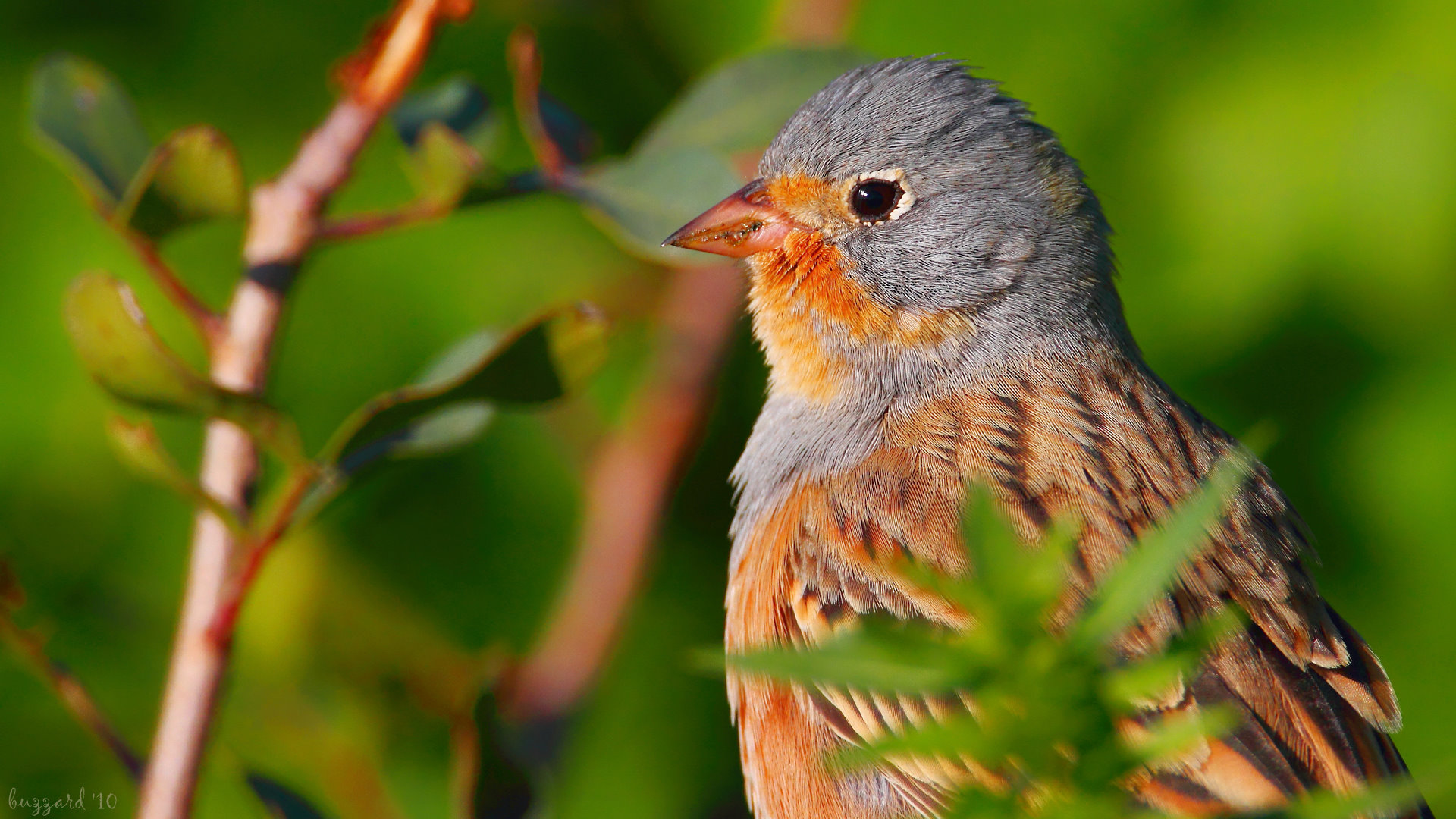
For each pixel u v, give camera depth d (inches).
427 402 68.0
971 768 67.6
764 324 69.5
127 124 68.3
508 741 68.5
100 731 68.1
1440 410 70.3
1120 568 54.4
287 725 69.7
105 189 68.2
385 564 70.3
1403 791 52.7
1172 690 68.3
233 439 68.1
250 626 69.9
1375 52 70.3
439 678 70.0
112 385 67.8
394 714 69.9
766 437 69.5
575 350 68.0
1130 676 50.6
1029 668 49.9
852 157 69.3
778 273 69.4
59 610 69.8
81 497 70.1
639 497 70.3
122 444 67.9
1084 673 50.1
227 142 68.0
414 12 68.1
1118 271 70.1
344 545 70.1
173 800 67.9
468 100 68.8
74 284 67.8
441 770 69.9
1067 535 50.9
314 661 69.9
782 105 68.5
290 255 68.1
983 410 69.1
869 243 69.3
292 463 67.9
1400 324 70.3
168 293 68.1
